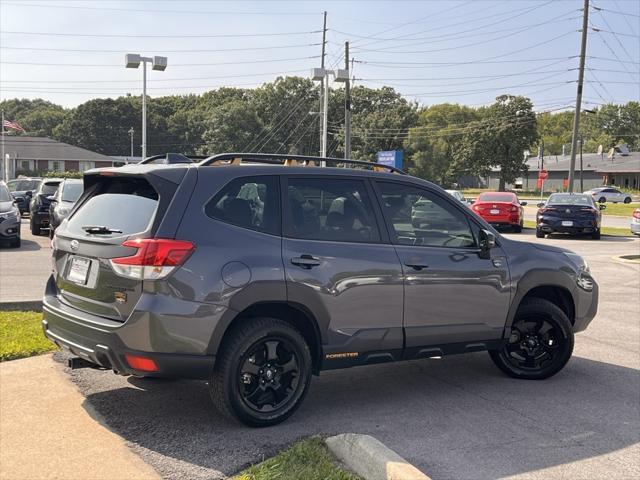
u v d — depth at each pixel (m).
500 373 6.24
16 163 77.12
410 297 5.13
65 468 3.88
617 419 4.98
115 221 4.55
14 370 5.73
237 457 4.07
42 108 163.12
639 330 8.20
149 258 4.15
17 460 3.98
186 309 4.18
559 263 6.03
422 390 5.65
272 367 4.61
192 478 3.78
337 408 5.11
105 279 4.38
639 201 68.69
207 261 4.28
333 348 4.82
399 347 5.14
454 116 103.56
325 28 52.50
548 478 3.91
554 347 6.01
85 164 81.06
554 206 22.38
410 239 5.27
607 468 4.08
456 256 5.42
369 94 114.19
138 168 4.61
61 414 4.76
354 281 4.84
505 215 25.23
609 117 144.25
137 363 4.18
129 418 4.72
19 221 15.53
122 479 3.75
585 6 38.31
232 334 4.43
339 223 4.96
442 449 4.31
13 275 11.07
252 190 4.68
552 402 5.37
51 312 4.78
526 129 90.44
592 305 6.32
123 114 124.38
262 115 109.56
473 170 93.06
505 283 5.68
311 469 3.76
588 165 96.19
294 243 4.68
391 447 4.33
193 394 5.28
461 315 5.44
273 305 4.66
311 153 109.88
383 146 99.12
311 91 111.31
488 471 3.98
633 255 16.62
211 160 4.68
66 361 6.03
